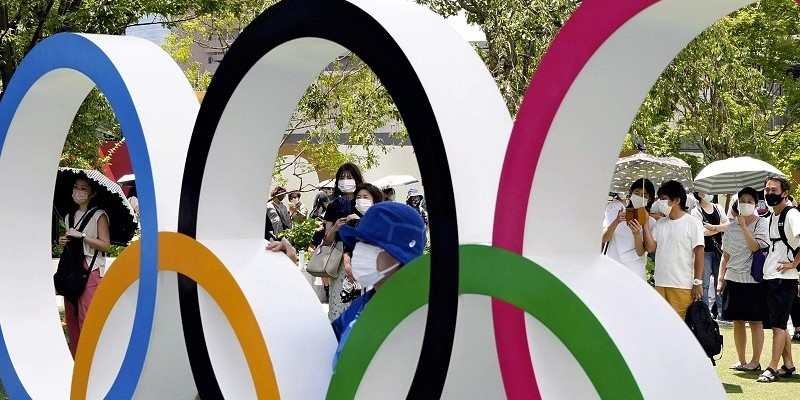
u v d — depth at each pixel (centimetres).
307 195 2430
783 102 2156
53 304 720
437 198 419
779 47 2088
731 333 1245
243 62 519
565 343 382
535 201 402
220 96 533
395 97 434
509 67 1684
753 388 902
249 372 549
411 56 429
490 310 432
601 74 386
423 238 490
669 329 388
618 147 409
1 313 700
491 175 424
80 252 833
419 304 436
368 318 455
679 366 377
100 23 1255
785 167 2123
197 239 543
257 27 512
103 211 840
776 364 933
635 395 362
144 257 572
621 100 397
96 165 1453
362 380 455
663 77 1758
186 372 598
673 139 1978
